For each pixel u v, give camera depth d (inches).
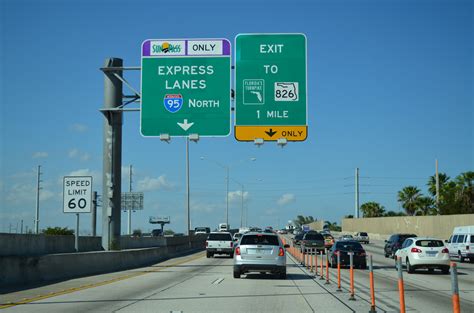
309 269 1206.9
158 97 997.8
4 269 743.1
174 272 1087.6
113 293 695.1
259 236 929.5
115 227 1149.1
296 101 976.3
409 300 653.3
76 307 558.6
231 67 992.9
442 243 1125.7
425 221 2792.8
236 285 815.7
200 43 1000.2
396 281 932.6
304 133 970.1
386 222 3395.7
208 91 991.6
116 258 1152.2
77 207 939.3
